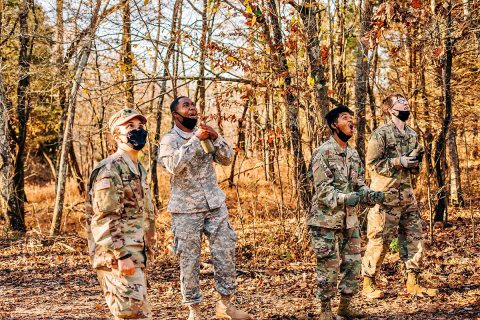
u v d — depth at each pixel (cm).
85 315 591
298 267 777
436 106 1120
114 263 391
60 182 1227
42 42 1458
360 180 531
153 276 779
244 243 938
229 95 916
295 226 943
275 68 855
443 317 525
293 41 826
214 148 508
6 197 1355
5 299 681
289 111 880
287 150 922
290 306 588
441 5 771
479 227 1002
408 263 598
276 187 1175
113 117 407
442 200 1055
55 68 1279
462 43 970
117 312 392
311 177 521
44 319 573
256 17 823
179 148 504
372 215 597
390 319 525
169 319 559
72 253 1021
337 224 508
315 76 860
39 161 2895
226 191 1552
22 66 1391
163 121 1628
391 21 688
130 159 408
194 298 511
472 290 609
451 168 1310
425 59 923
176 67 1164
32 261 942
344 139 516
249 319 515
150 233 421
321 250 511
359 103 1026
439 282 650
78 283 772
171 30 938
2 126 1373
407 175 589
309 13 859
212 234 511
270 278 721
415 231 595
